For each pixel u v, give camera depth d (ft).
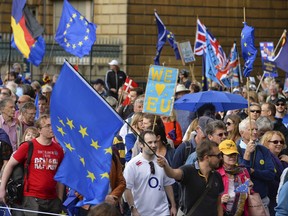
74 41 88.33
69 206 47.50
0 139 55.16
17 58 154.40
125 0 161.58
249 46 80.18
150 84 50.67
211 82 109.50
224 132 51.01
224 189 47.55
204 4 164.86
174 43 107.65
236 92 97.81
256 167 51.55
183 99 69.05
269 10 168.76
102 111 40.34
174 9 163.22
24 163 46.83
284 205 42.63
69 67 40.42
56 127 40.78
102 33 163.53
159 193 48.60
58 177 40.34
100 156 40.27
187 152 51.96
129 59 160.86
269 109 66.28
